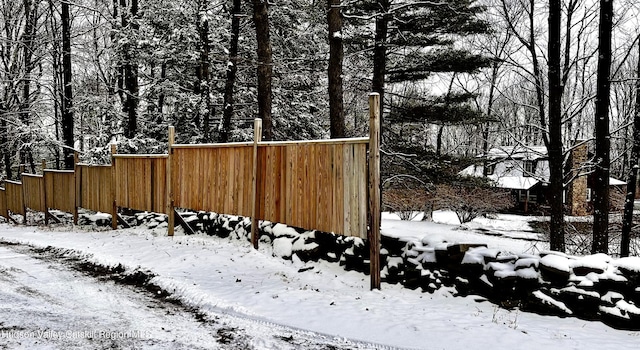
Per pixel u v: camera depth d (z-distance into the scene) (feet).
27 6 67.36
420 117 49.83
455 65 46.06
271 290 20.81
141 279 23.30
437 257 21.12
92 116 60.29
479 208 63.62
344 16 37.93
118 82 61.11
